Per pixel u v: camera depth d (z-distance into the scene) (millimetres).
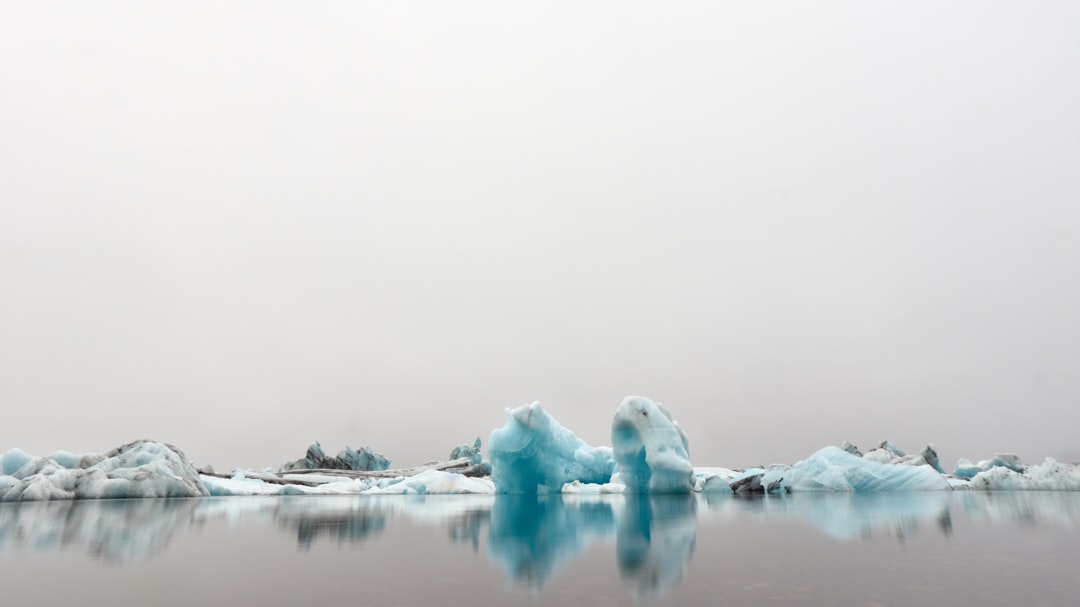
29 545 7215
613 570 5012
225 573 5008
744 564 5195
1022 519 9609
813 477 22031
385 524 9852
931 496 17562
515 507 14727
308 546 6938
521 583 4453
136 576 4902
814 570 4820
